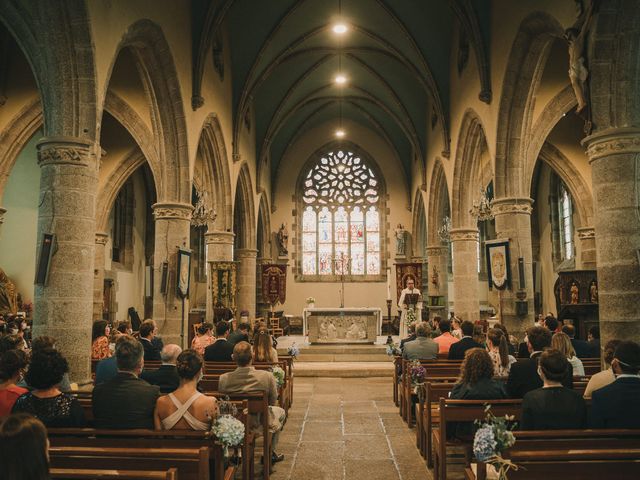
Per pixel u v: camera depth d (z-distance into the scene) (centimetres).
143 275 2778
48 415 439
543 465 378
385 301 3117
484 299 3034
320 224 3212
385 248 3158
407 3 1925
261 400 659
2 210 1457
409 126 2650
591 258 1927
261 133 2648
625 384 450
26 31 928
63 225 888
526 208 1410
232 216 1995
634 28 862
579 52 910
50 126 910
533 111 1399
